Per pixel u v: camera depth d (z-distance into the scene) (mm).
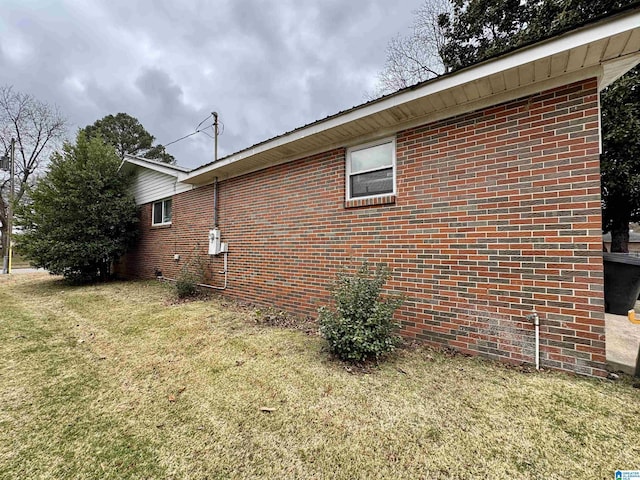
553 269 2846
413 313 3730
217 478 1697
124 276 10820
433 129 3643
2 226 20656
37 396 2592
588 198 2691
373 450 1882
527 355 2961
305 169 5094
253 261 6055
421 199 3713
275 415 2271
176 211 8477
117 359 3393
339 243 4555
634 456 1759
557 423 2068
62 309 5914
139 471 1750
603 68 2674
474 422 2113
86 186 8914
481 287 3244
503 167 3143
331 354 3367
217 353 3488
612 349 2971
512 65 2742
